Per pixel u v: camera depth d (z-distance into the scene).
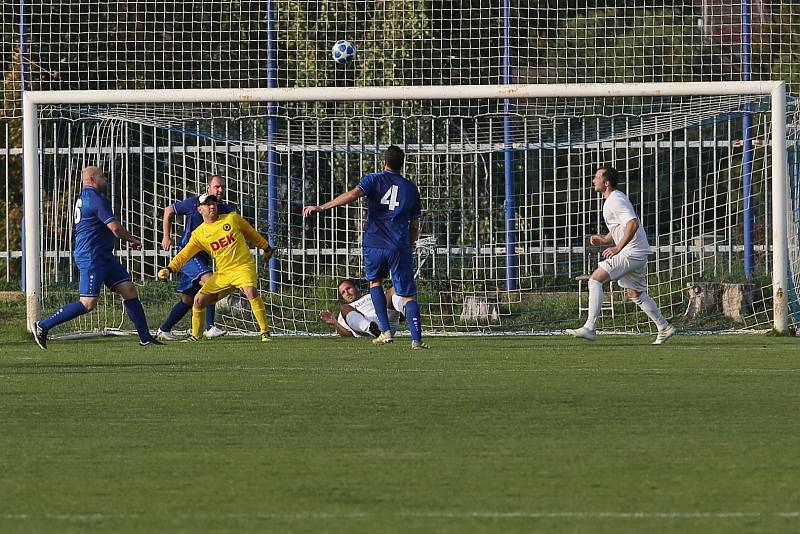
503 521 15.38
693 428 22.38
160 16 62.19
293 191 54.78
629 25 61.66
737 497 16.69
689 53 60.88
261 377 30.44
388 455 19.75
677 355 36.16
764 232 51.59
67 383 29.23
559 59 61.84
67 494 16.97
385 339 40.50
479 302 48.75
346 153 51.69
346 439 21.25
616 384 28.80
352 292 44.75
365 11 60.19
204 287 42.41
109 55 62.19
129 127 54.78
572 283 51.25
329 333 47.03
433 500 16.56
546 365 33.31
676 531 14.84
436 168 55.22
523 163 56.66
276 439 21.25
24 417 23.83
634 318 48.41
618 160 54.59
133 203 54.34
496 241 55.53
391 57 60.81
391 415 23.97
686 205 52.12
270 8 56.81
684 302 48.53
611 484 17.53
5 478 18.05
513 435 21.62
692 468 18.64
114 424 22.94
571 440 21.11
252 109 55.53
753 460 19.27
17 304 53.94
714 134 51.41
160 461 19.30
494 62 62.06
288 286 51.00
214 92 43.41
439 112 57.69
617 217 39.34
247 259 42.38
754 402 25.67
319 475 18.19
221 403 25.67
